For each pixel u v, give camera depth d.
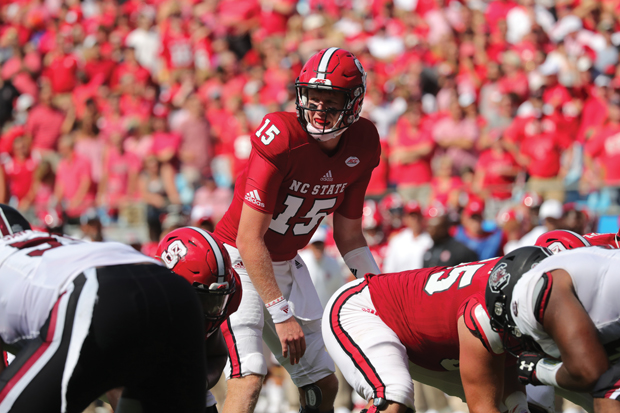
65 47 39.69
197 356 7.31
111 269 7.17
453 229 22.19
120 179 28.72
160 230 24.12
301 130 10.25
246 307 10.81
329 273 19.59
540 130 24.81
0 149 31.53
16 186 29.02
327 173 10.58
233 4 40.28
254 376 10.54
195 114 29.20
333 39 36.72
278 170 10.16
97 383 6.98
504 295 7.68
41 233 8.00
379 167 26.23
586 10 34.28
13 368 6.94
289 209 10.77
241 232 10.29
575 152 25.28
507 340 8.07
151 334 7.01
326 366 11.46
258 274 10.18
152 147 28.50
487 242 21.00
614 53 30.67
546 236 9.57
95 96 36.56
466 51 33.50
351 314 9.98
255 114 32.25
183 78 35.72
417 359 9.87
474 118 26.52
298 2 41.62
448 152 26.09
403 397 9.09
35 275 7.34
